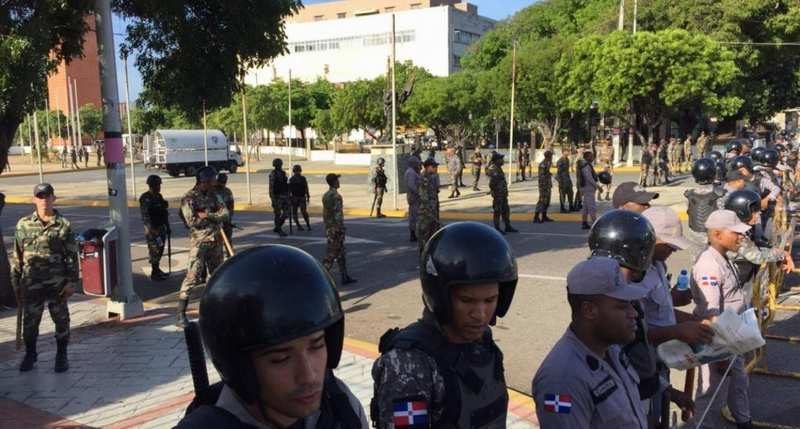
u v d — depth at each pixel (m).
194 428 1.46
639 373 3.00
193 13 9.02
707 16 33.34
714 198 7.25
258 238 14.14
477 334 2.18
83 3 7.58
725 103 30.03
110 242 7.97
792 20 33.12
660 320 3.71
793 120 49.66
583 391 2.44
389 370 2.11
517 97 38.88
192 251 7.59
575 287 2.53
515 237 13.27
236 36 9.10
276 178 14.55
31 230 6.04
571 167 30.55
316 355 1.49
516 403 5.21
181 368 6.18
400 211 17.95
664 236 3.70
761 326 5.71
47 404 5.38
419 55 78.38
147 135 41.91
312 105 55.72
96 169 45.53
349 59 82.44
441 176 29.98
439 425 2.10
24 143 71.62
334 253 9.50
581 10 48.28
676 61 28.84
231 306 1.42
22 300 6.12
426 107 47.00
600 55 30.73
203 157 38.09
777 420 4.95
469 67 55.84
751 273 4.92
